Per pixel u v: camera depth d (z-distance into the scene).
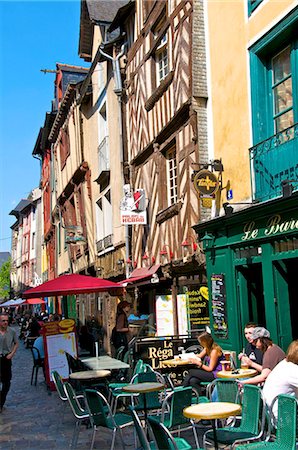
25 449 5.75
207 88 8.84
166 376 7.15
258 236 7.01
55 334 10.13
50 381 9.81
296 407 3.67
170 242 10.16
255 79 7.34
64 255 23.11
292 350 4.43
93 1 15.41
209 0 8.78
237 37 7.84
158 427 3.73
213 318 8.20
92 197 17.58
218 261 8.12
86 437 6.15
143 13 12.02
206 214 8.71
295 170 6.35
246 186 7.53
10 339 8.24
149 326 11.13
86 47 17.72
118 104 13.78
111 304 15.39
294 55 6.64
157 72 11.39
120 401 7.53
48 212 28.31
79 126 18.58
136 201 11.32
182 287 9.89
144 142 11.79
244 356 6.07
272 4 6.95
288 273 6.86
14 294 48.19
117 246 14.08
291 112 6.79
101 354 14.88
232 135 7.97
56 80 25.36
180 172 9.59
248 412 4.41
